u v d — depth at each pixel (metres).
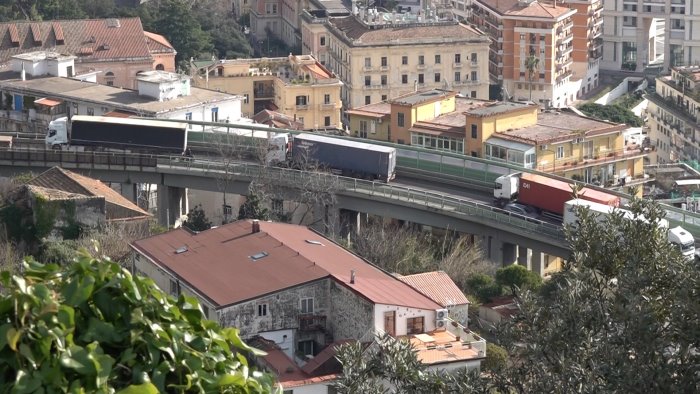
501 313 160.00
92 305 37.69
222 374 38.91
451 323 139.88
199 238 161.75
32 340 36.12
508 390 67.12
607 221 70.06
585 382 60.94
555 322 64.81
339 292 143.00
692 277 64.81
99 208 187.25
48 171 198.75
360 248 188.75
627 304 64.31
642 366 61.66
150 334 37.88
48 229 184.62
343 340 137.88
